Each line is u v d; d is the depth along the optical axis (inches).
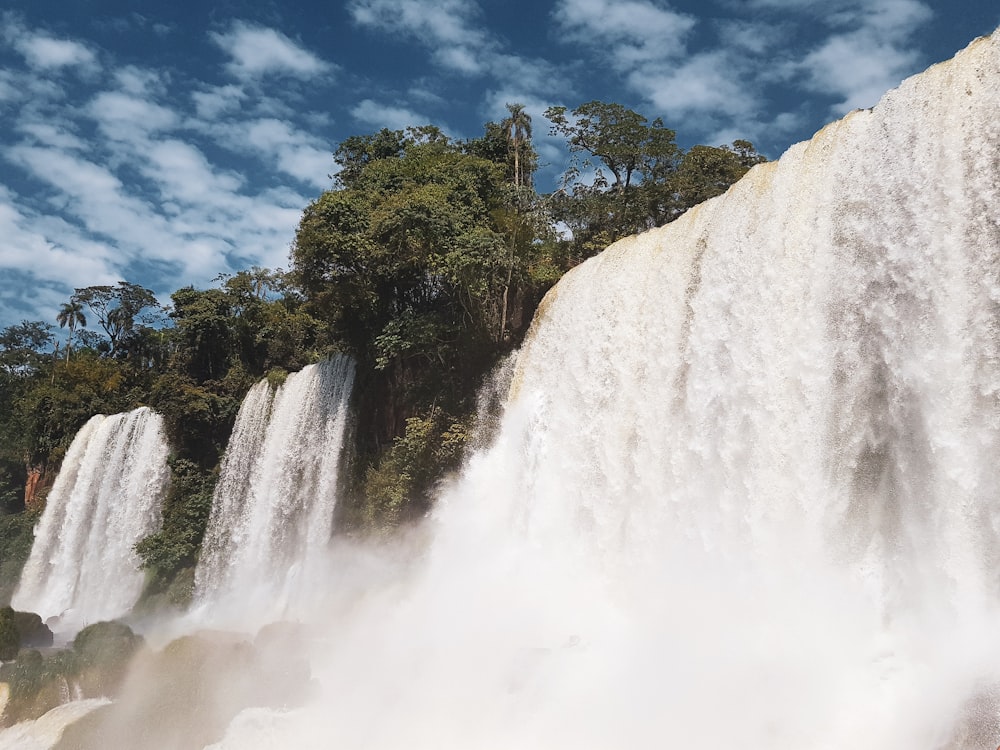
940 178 687.1
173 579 1835.6
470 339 1317.7
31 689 943.0
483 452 1248.2
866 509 687.7
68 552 2128.4
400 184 1535.4
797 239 805.9
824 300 763.4
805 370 764.6
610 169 1768.0
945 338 660.7
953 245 669.3
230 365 2295.8
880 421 695.1
